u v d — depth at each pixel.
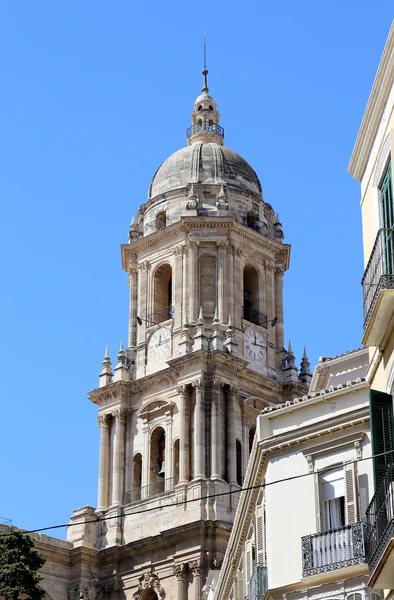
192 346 115.38
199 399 112.00
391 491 40.03
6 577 85.25
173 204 125.25
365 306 43.31
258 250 124.31
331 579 52.91
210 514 106.69
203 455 110.06
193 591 103.88
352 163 47.94
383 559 39.50
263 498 60.62
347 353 63.00
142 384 117.56
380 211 44.44
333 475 55.56
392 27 41.19
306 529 55.62
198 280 119.44
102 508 115.06
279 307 124.00
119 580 110.56
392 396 42.12
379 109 44.12
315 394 57.97
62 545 112.31
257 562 60.44
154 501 111.69
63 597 110.38
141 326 122.25
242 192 125.88
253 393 116.06
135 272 125.88
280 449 57.97
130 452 116.75
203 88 135.75
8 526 108.62
